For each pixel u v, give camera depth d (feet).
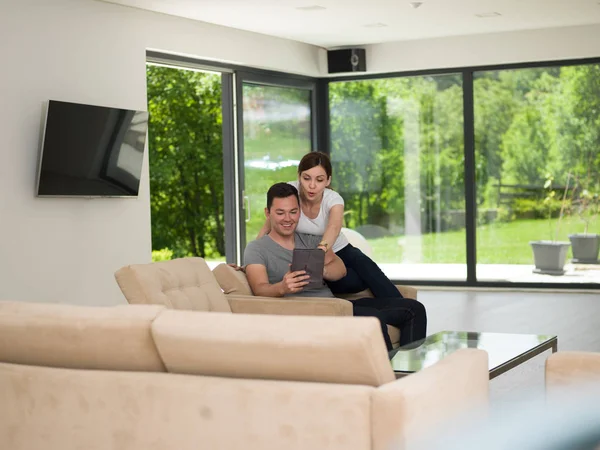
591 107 30.76
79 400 8.93
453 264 32.63
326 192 16.84
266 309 14.74
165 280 13.73
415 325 16.11
